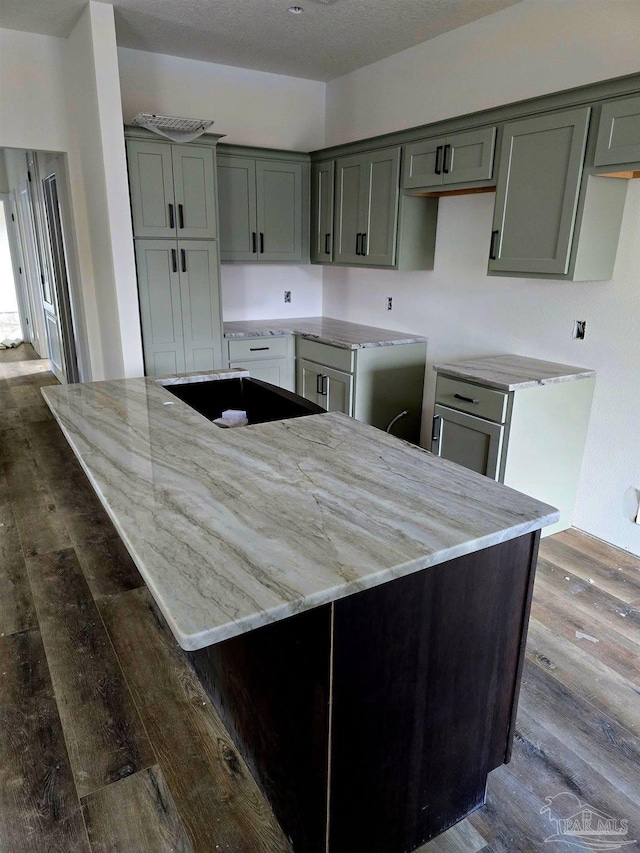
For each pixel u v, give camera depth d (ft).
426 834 4.83
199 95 13.74
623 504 9.54
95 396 7.72
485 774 5.09
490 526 4.14
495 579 4.43
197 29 11.54
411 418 13.51
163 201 12.04
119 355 12.34
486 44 10.74
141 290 12.27
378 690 4.00
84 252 13.60
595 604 8.15
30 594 8.27
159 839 4.87
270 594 3.26
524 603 4.74
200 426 6.43
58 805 5.16
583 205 8.21
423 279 12.94
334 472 5.13
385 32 11.56
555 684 6.64
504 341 11.22
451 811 4.94
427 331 13.06
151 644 7.25
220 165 13.17
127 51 12.68
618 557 9.45
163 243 12.25
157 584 3.35
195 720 6.10
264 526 4.08
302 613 3.79
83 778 5.41
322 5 10.32
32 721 6.05
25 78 12.12
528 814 5.11
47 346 22.52
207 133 12.02
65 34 11.96
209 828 4.96
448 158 10.29
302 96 15.10
